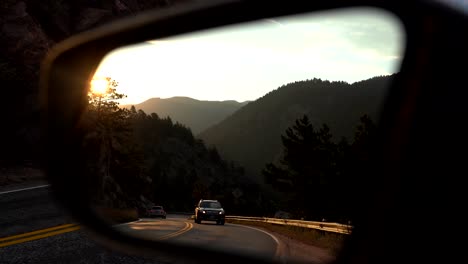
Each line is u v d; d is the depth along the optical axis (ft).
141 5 211.00
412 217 4.83
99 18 194.29
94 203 11.28
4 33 145.38
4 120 132.05
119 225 11.36
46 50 153.38
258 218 116.16
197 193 579.48
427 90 4.77
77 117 10.73
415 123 4.84
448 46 4.65
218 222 89.76
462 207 4.62
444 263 4.69
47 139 10.19
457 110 4.60
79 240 36.55
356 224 5.45
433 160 4.72
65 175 10.50
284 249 9.69
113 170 231.09
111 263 25.66
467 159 4.57
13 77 135.64
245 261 9.26
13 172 111.96
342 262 5.87
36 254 30.58
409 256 4.84
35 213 58.90
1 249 32.94
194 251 9.66
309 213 47.06
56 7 184.14
